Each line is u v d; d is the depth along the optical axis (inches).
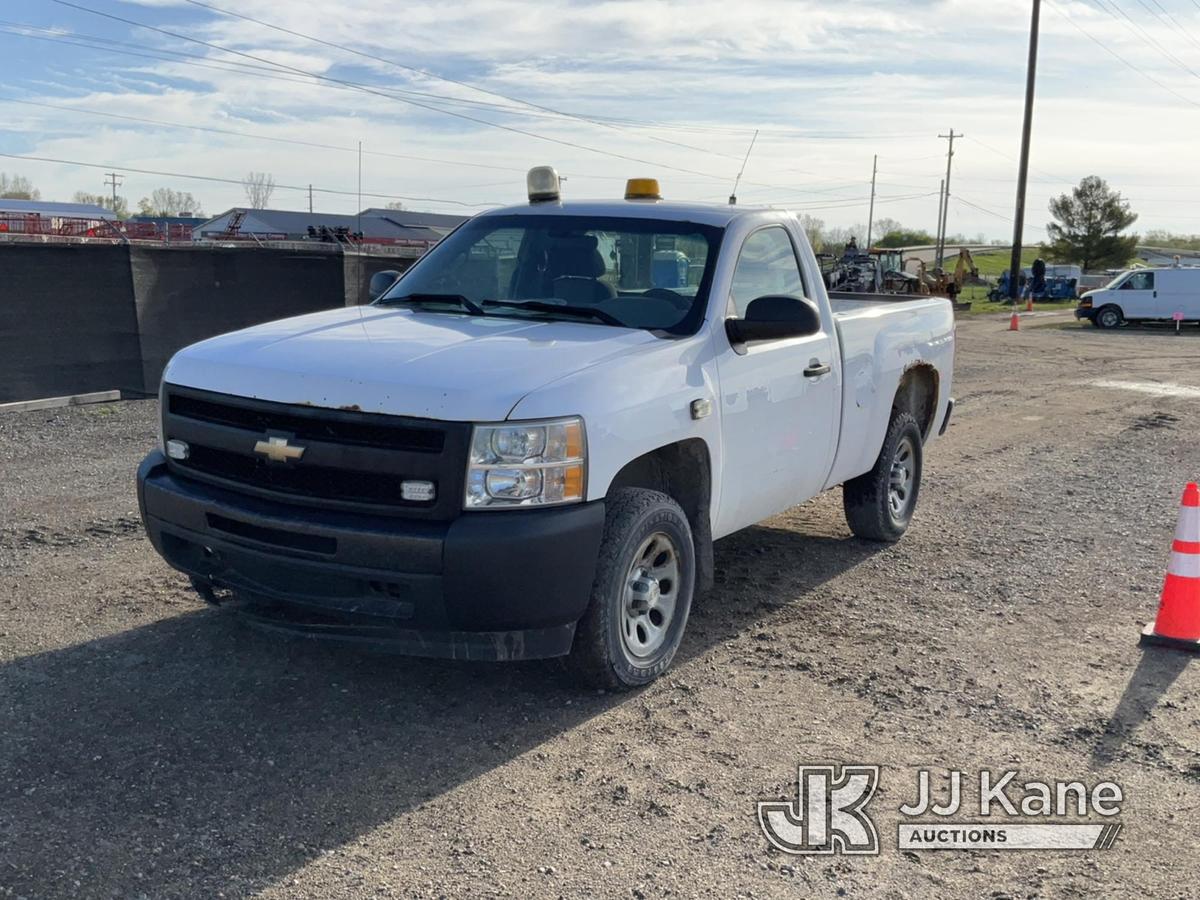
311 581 158.4
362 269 582.6
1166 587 207.3
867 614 219.5
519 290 203.3
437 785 145.1
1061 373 744.3
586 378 160.9
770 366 200.8
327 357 164.9
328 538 154.6
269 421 161.3
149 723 159.0
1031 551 271.6
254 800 139.3
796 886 125.3
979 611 224.2
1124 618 222.5
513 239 210.7
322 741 155.9
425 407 151.6
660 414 170.9
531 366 161.0
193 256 489.4
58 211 2482.8
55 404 431.8
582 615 163.8
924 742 162.9
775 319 186.4
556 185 225.6
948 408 291.6
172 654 184.4
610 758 154.3
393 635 157.6
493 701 171.5
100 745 151.8
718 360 187.0
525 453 152.5
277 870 124.6
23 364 431.5
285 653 186.7
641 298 194.1
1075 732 167.9
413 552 149.9
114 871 122.8
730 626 209.6
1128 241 3068.4
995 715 173.2
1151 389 650.2
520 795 143.3
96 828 131.2
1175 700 181.0
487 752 154.7
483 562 149.2
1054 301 2057.1
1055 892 125.6
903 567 253.9
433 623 153.2
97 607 205.6
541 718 166.2
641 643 177.3
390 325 185.0
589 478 157.8
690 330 186.2
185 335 489.4
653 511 171.0
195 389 170.1
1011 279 1850.4
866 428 241.9
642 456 180.1
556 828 135.6
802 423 213.3
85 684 171.3
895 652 198.8
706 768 152.3
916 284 1574.8
